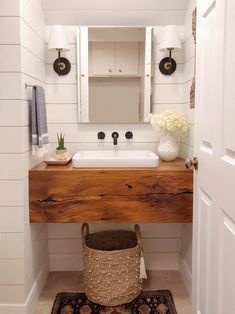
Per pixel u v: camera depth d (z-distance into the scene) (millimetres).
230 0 1137
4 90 1756
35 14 2045
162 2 2207
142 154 2355
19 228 1844
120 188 1941
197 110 1599
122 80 2379
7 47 1729
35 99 1889
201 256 1534
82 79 2373
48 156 2375
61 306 2039
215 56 1309
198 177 1587
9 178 1812
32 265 2035
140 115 2408
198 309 1586
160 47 2275
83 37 2334
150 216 1960
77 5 2211
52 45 2211
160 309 1997
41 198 1937
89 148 2445
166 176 1938
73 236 2504
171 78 2391
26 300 1888
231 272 1138
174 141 2242
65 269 2514
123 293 2033
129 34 2340
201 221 1538
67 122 2422
